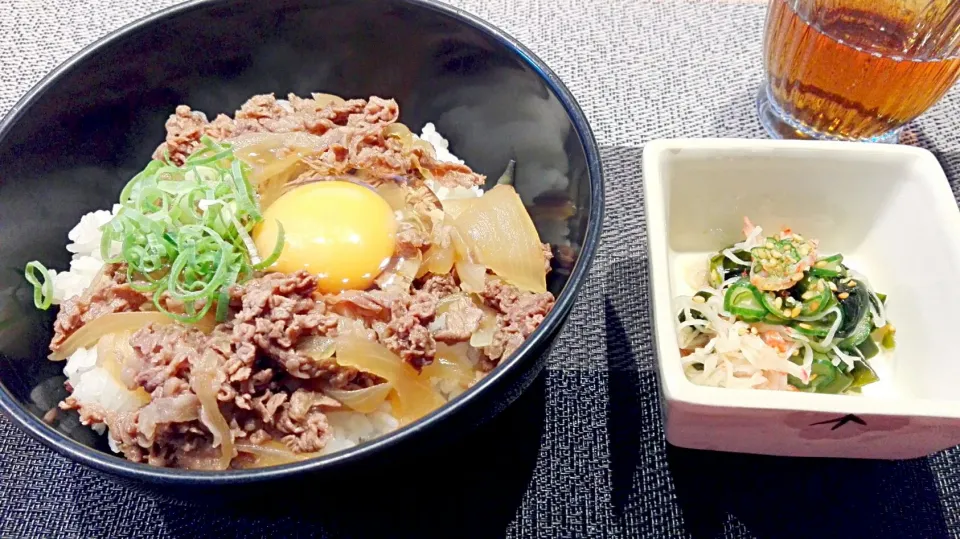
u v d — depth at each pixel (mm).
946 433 259
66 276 305
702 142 304
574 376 307
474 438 292
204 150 310
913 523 279
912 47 323
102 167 321
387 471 271
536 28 396
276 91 346
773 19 344
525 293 301
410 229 305
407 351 281
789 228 326
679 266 332
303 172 318
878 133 350
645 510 282
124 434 272
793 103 352
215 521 280
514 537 277
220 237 287
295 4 320
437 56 328
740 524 279
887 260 313
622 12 403
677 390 257
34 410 274
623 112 370
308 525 278
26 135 292
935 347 288
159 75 321
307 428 276
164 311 280
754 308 306
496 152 339
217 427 268
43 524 280
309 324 273
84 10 400
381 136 321
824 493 283
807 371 296
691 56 388
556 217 306
